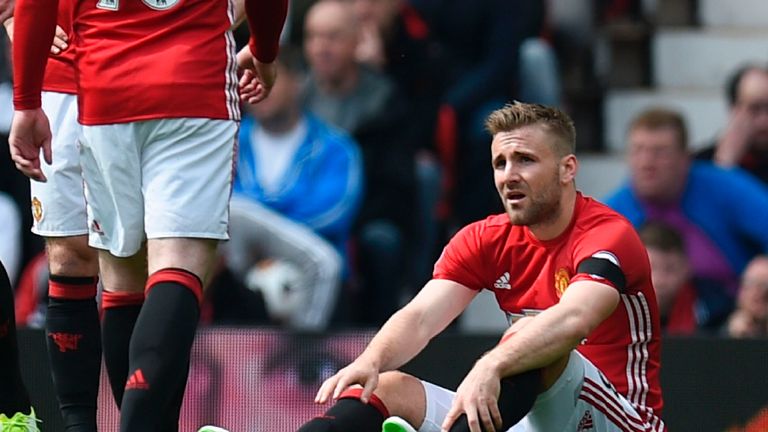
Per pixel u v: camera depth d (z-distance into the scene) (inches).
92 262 581.9
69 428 575.2
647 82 1301.7
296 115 1005.8
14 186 1021.2
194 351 810.8
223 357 810.8
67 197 570.3
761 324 928.9
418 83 1098.1
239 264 986.1
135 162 522.6
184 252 515.2
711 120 1264.8
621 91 1277.1
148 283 515.8
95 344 583.5
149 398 494.9
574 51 1269.7
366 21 1100.5
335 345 811.4
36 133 521.7
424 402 556.7
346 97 1030.4
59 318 579.8
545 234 567.8
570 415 554.9
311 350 810.8
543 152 553.9
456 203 1095.0
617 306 571.5
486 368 518.9
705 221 1011.3
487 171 1091.3
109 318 561.0
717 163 1064.2
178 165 517.3
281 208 994.7
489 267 582.6
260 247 986.1
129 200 527.5
